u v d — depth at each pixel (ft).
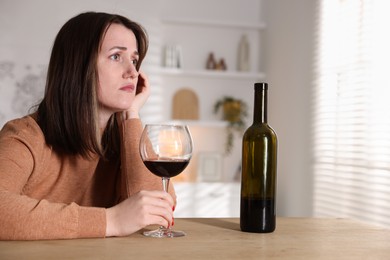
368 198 9.89
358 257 3.51
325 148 11.69
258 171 4.30
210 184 13.44
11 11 13.30
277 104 14.07
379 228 4.76
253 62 15.35
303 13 12.67
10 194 3.96
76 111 5.03
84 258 3.25
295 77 13.00
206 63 14.85
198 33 14.90
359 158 10.32
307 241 4.01
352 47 10.77
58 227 3.82
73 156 5.26
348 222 5.10
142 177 5.29
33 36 13.39
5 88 13.29
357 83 10.46
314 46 12.12
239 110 14.61
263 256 3.44
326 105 11.53
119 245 3.67
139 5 14.11
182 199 13.29
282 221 5.05
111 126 5.64
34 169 4.77
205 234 4.18
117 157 5.76
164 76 14.67
